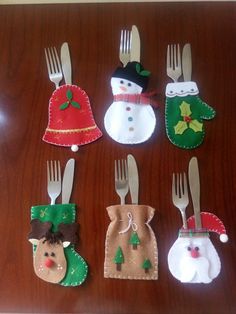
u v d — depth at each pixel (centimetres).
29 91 54
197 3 56
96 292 47
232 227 48
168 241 48
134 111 52
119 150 51
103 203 50
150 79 53
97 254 48
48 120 53
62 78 54
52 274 47
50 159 51
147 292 47
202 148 51
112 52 55
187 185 50
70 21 56
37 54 55
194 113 52
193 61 54
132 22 56
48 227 48
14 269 49
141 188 50
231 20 55
